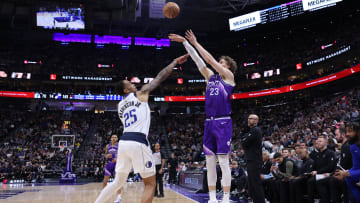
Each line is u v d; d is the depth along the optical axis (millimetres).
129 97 3699
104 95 33344
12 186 16266
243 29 32625
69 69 35312
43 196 9719
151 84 3719
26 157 23359
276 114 29844
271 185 6582
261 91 32219
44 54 35875
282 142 17109
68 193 10914
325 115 20000
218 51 39062
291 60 32062
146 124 3598
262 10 30844
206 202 7430
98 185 16781
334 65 28141
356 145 3961
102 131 30438
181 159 23578
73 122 31625
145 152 3441
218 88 3934
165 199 8227
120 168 3521
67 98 32344
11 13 23078
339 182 4703
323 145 5324
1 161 21453
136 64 37750
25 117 31719
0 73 31547
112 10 22719
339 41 27203
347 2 26609
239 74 34750
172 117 35469
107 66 36812
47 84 34375
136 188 13008
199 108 36406
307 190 5504
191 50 4160
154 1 26375
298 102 29969
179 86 36406
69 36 34594
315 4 27688
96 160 23234
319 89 29109
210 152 3893
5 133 28141
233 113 34500
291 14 29188
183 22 34406
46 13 22812
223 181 3799
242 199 8422
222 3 30922
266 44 36375
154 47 37469
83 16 22656
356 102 19000
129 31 35625
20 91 31188
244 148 5016
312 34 32469
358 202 3918
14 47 34875
